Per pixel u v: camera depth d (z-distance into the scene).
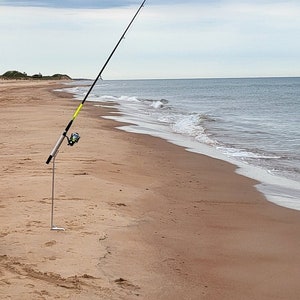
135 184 10.87
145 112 33.28
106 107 36.59
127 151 15.34
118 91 81.69
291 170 13.52
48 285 5.27
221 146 17.86
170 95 66.38
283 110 36.25
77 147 15.30
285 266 6.54
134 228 7.67
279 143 18.59
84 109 33.22
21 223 7.42
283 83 119.50
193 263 6.55
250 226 8.38
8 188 9.58
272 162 14.69
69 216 7.88
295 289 5.82
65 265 5.88
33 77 173.62
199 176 12.42
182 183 11.50
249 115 31.69
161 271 6.12
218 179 12.18
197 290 5.67
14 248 6.35
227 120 27.84
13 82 119.56
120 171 12.04
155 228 7.89
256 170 13.46
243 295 5.62
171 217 8.63
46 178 10.45
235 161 14.75
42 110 30.53
